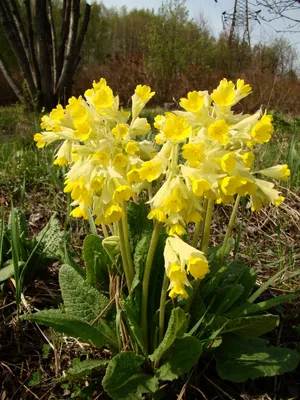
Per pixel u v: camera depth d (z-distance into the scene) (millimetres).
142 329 222
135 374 214
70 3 1276
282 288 310
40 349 256
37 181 483
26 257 297
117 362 209
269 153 549
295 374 245
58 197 447
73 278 239
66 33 1306
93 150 190
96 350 252
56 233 310
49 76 1290
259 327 219
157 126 204
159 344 222
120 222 208
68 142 209
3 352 254
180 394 217
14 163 517
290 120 1055
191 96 181
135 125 194
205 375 236
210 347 224
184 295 180
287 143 675
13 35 1264
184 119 175
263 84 1625
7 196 457
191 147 173
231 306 244
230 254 352
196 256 179
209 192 178
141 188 208
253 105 1542
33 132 753
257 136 181
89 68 2602
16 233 269
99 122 192
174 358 214
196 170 175
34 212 425
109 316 237
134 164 185
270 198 192
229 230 240
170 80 2088
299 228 405
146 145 200
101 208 190
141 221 252
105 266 256
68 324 208
